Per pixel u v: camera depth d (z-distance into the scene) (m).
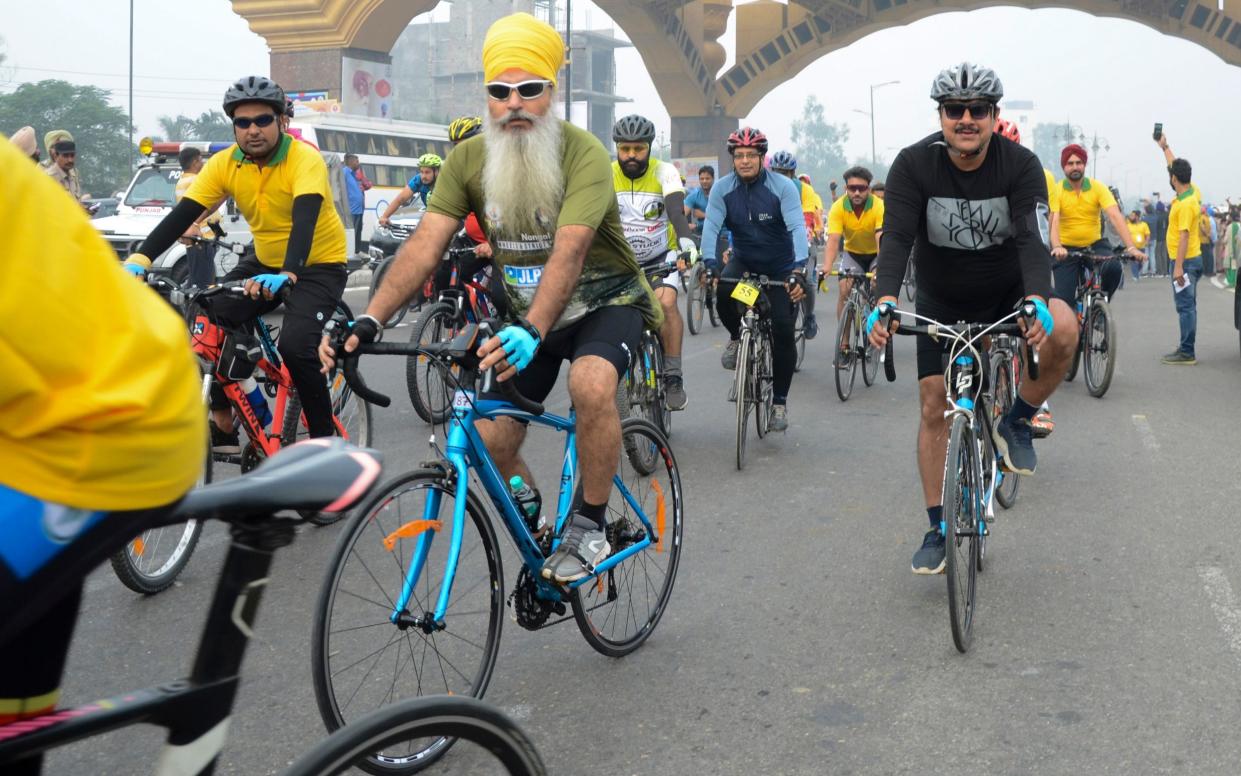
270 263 5.39
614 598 3.84
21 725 1.41
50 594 1.35
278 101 5.06
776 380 7.44
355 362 3.06
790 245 7.37
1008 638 4.03
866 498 6.03
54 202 1.30
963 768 3.08
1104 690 3.57
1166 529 5.35
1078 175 9.15
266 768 3.12
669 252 7.34
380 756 2.13
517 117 3.48
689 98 69.44
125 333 1.34
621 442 3.59
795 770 3.08
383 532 2.96
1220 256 28.25
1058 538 5.23
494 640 3.35
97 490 1.34
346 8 47.53
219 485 1.51
